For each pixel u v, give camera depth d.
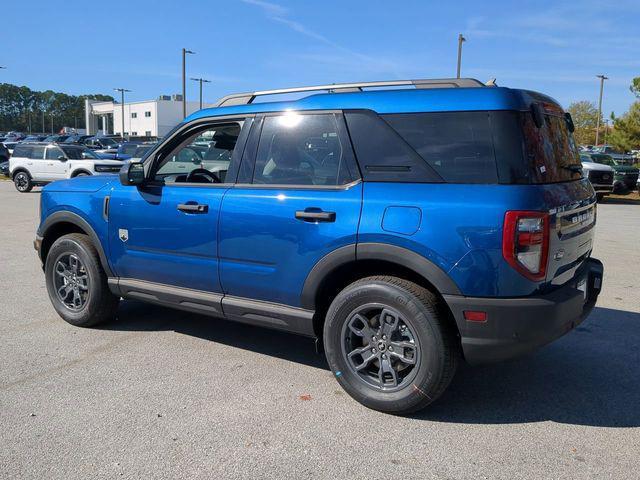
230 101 4.48
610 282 6.99
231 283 4.12
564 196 3.45
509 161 3.22
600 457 3.08
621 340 4.92
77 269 5.11
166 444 3.17
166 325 5.28
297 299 3.84
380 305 3.50
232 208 4.05
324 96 3.88
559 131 3.79
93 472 2.90
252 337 4.98
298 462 3.01
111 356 4.48
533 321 3.18
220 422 3.43
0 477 2.84
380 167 3.56
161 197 4.43
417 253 3.32
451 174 3.35
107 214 4.77
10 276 7.13
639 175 21.36
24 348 4.64
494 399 3.80
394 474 2.90
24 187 20.53
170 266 4.44
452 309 3.27
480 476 2.89
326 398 3.78
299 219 3.74
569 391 3.93
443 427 3.40
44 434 3.27
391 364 3.54
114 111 102.56
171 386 3.94
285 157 3.95
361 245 3.50
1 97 161.62
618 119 28.78
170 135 4.59
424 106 3.49
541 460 3.04
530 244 3.15
